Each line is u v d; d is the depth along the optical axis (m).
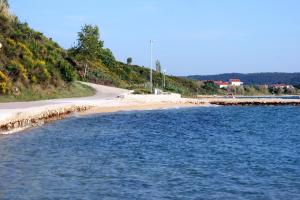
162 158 28.05
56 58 81.88
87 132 40.62
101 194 19.03
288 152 31.36
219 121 57.84
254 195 19.27
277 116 68.88
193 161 27.14
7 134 36.66
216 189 20.16
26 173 22.69
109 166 24.97
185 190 19.92
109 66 136.12
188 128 48.00
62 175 22.39
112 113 62.44
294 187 20.66
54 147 31.30
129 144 34.09
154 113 66.25
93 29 117.56
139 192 19.44
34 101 60.47
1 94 58.06
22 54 68.12
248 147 33.88
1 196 18.50
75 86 84.19
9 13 80.06
